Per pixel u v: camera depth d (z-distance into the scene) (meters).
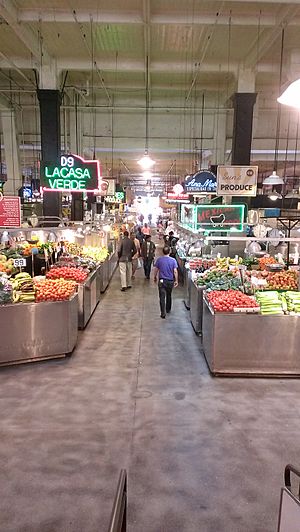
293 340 5.03
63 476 3.15
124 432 3.78
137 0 8.24
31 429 3.81
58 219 10.98
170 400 4.42
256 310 4.98
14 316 5.30
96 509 2.81
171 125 16.66
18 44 10.99
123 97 16.36
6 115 16.08
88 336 6.64
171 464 3.32
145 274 12.66
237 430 3.83
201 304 6.62
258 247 8.91
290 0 7.32
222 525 2.70
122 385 4.78
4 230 6.41
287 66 11.11
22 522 2.70
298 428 3.88
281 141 17.03
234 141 11.88
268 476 3.18
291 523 1.94
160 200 32.28
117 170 26.88
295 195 16.72
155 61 11.95
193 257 9.79
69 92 14.82
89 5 8.46
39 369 5.24
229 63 11.77
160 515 2.78
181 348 6.09
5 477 3.13
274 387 4.79
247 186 9.29
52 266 8.16
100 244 12.14
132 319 7.70
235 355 5.04
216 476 3.18
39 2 8.42
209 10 8.66
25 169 24.05
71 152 16.48
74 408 4.22
